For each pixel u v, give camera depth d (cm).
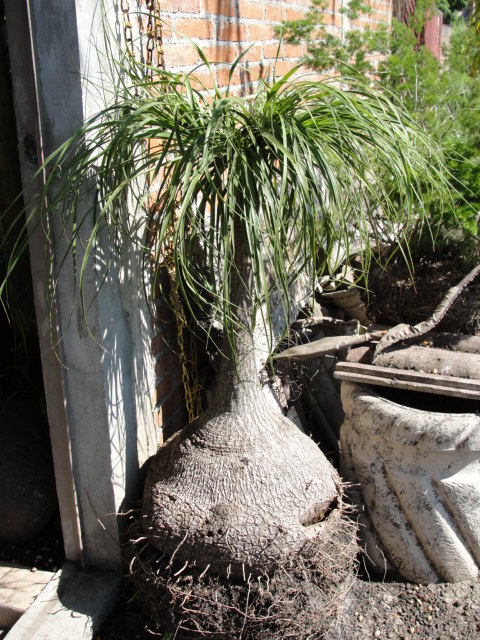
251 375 194
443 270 283
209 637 180
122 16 188
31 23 169
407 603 216
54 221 182
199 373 255
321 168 156
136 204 198
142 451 222
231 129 158
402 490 214
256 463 189
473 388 202
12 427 231
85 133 162
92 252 182
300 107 168
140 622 205
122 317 202
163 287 227
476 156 263
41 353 198
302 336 271
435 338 236
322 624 184
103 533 212
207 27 246
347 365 220
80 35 168
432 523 214
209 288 180
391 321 287
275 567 179
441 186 224
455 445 203
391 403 212
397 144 168
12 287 224
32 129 178
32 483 226
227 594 179
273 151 161
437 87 317
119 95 182
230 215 157
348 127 171
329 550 187
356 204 173
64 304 190
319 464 199
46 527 238
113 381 200
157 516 186
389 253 291
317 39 329
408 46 343
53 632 192
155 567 186
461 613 211
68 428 202
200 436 197
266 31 302
